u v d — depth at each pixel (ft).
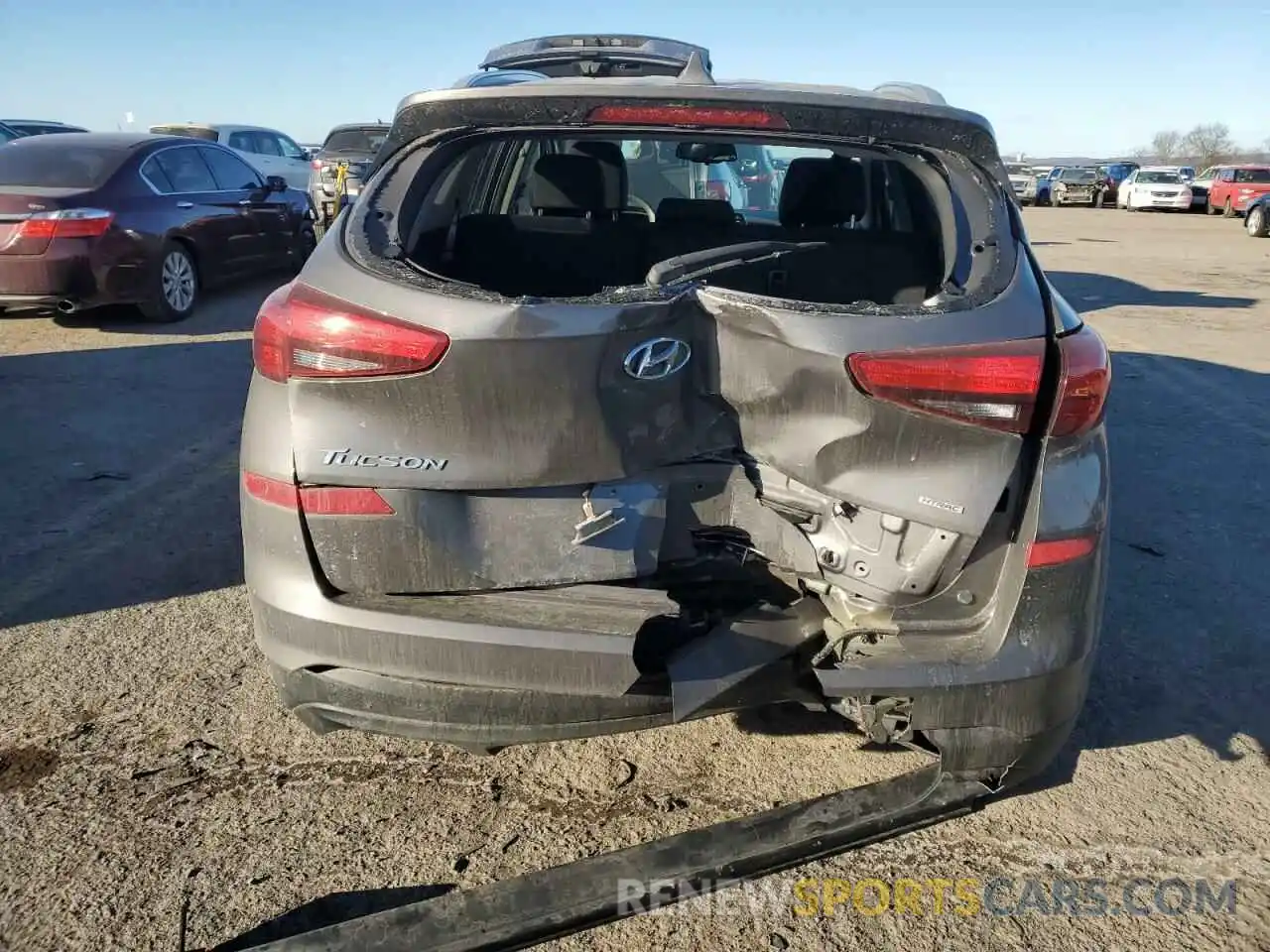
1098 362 7.09
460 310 6.61
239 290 34.01
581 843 8.08
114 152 27.22
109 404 19.76
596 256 9.52
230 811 8.31
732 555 7.75
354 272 7.05
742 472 7.59
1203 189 106.83
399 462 6.91
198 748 9.10
